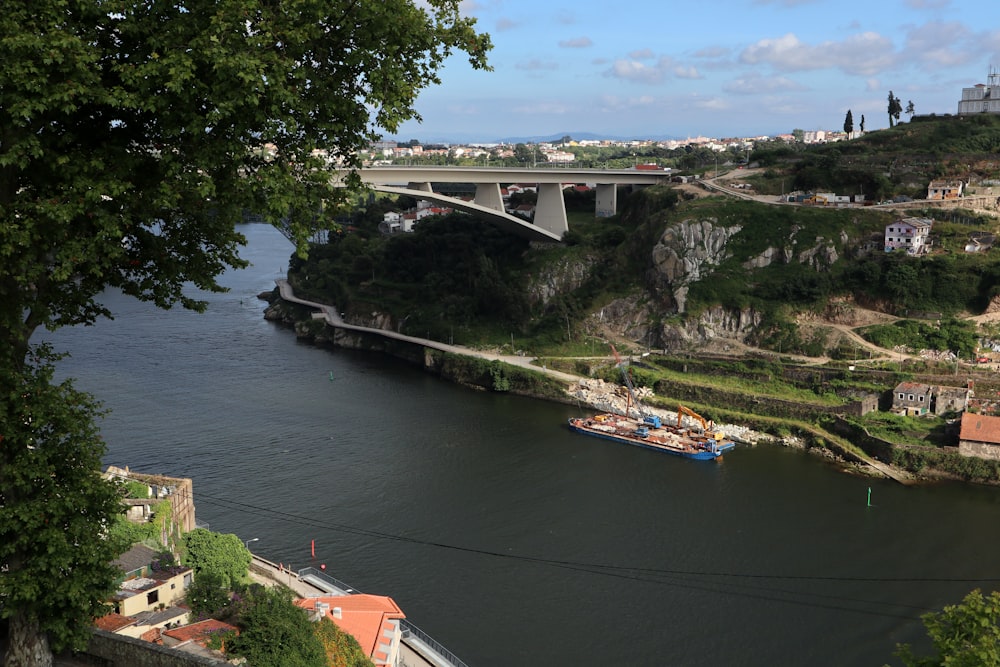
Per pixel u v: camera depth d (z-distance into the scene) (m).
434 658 46.66
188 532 51.34
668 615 55.69
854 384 100.06
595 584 59.59
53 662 20.16
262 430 89.94
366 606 46.72
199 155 17.28
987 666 20.58
